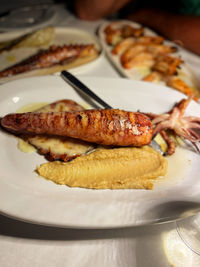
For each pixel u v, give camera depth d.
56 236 0.18
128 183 0.20
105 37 0.45
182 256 0.18
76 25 0.49
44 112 0.24
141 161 0.22
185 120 0.26
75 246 0.18
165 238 0.19
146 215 0.18
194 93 0.35
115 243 0.19
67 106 0.26
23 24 0.46
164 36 0.48
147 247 0.19
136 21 0.52
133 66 0.38
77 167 0.21
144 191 0.20
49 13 0.50
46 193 0.19
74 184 0.20
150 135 0.22
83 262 0.18
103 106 0.27
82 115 0.22
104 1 0.48
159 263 0.18
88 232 0.19
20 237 0.18
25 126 0.22
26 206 0.17
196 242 0.19
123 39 0.45
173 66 0.36
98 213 0.17
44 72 0.34
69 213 0.17
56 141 0.23
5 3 0.55
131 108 0.28
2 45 0.39
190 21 0.46
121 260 0.18
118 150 0.23
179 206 0.18
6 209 0.17
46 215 0.17
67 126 0.22
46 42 0.41
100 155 0.22
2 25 0.45
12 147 0.22
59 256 0.18
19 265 0.17
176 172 0.22
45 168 0.21
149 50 0.41
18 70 0.33
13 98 0.26
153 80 0.35
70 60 0.36
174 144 0.25
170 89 0.29
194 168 0.23
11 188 0.19
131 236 0.19
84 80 0.28
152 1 0.58
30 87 0.27
